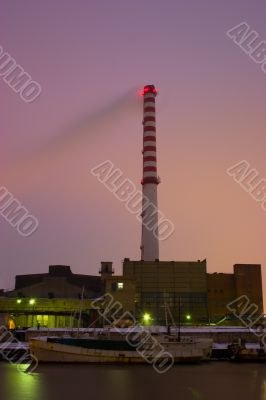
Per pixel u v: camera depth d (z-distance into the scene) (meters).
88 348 75.62
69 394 47.06
